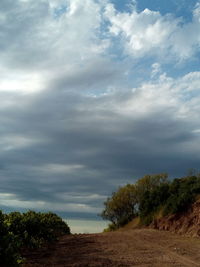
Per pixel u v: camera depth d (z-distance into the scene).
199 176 29.61
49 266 11.34
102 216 48.31
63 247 17.30
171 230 26.20
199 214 24.22
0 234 10.28
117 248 15.84
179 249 14.84
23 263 11.30
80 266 11.19
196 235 21.89
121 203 46.22
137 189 45.81
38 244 16.55
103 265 11.24
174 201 28.42
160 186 33.28
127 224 43.72
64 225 31.48
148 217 32.59
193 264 11.14
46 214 27.75
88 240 20.62
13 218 16.86
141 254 13.59
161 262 11.53
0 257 9.30
